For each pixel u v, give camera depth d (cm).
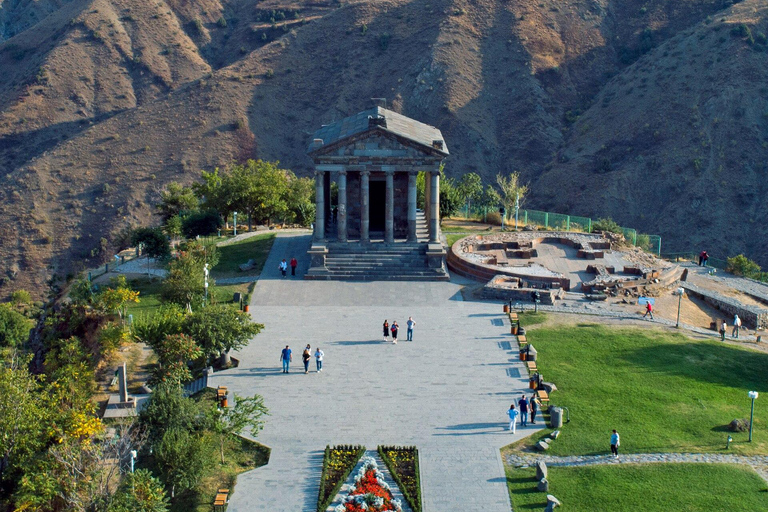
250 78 19625
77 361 5831
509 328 6456
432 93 18362
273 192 10269
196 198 11581
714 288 8456
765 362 5912
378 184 8394
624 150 16112
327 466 4581
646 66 17775
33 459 4572
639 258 8481
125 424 4822
